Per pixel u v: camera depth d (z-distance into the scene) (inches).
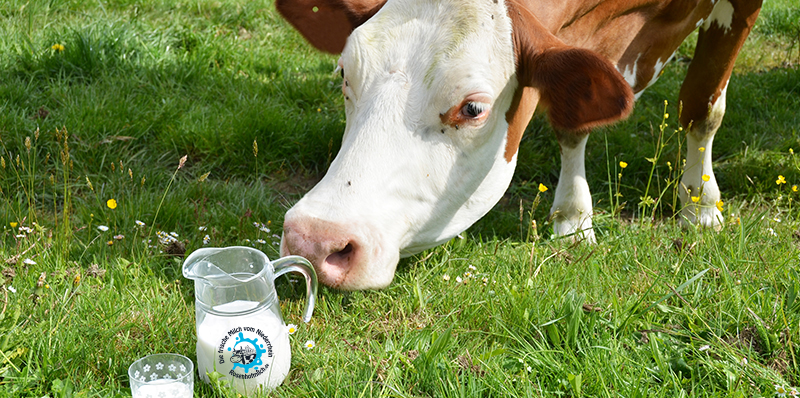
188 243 91.4
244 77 136.8
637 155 114.4
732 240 94.9
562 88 77.7
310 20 92.7
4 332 75.7
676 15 95.1
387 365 76.4
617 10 91.2
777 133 127.9
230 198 102.1
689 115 104.0
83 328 77.5
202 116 116.0
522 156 115.0
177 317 79.9
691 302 84.2
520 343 79.4
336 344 78.5
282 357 73.8
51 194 102.0
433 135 78.2
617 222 100.8
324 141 114.4
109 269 85.4
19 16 146.1
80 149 107.2
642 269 89.2
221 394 71.9
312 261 75.0
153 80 128.3
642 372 76.0
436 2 79.0
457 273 88.0
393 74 77.7
